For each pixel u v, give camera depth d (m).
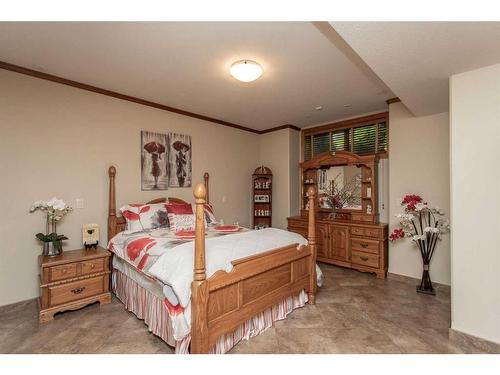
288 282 2.47
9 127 2.51
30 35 1.99
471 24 1.39
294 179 4.99
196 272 1.67
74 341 2.04
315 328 2.26
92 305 2.70
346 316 2.48
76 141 2.94
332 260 4.15
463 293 2.00
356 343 2.03
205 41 2.09
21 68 2.55
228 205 4.73
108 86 3.05
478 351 1.91
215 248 2.06
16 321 2.33
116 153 3.27
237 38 2.04
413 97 2.58
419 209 3.01
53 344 1.99
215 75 2.75
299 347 1.98
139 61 2.43
